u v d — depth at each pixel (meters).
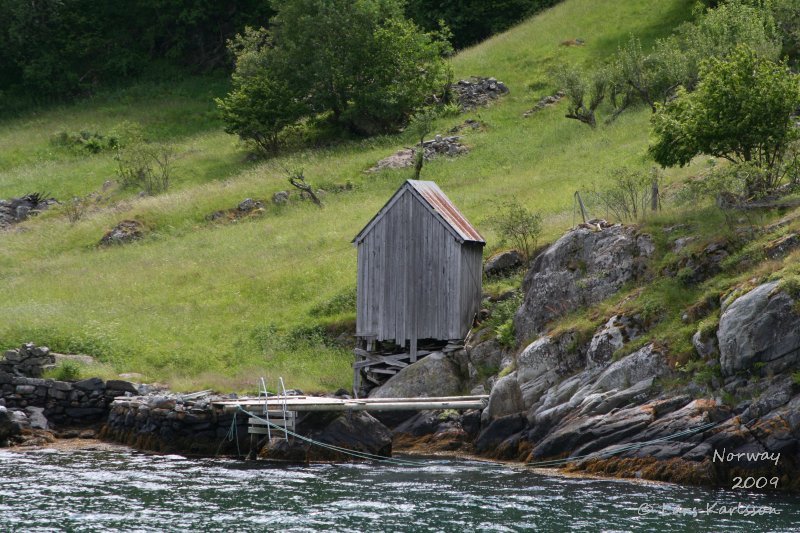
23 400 39.84
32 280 58.22
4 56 114.38
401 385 39.22
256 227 63.97
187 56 117.88
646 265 35.00
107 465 31.78
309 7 83.62
